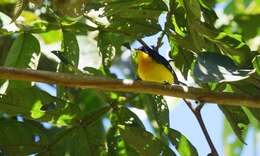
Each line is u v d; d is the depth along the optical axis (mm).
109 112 10031
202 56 7961
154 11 9633
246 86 9164
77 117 9719
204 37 9555
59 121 9711
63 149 9773
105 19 10141
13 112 9539
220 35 9023
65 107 9617
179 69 10195
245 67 9039
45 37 13688
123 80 8406
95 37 12547
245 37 13977
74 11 9156
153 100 10086
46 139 9742
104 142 9914
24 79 8391
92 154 9828
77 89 13562
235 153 12148
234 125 9852
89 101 13867
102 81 8367
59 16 10078
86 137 9805
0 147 9641
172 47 10156
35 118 9625
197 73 7750
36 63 9859
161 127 10047
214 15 9656
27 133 9719
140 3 9430
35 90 9492
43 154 9719
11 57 9828
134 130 9852
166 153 9797
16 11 8953
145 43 10461
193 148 9836
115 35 10336
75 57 10023
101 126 10008
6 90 9594
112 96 10031
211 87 9500
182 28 9609
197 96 8359
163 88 8367
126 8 9383
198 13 8977
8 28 9922
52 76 8391
